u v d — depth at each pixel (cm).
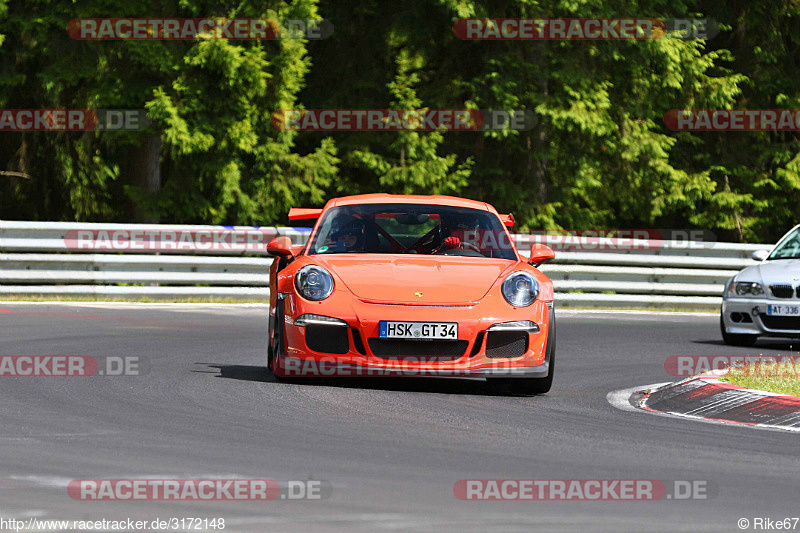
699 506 1869
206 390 3036
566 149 9412
